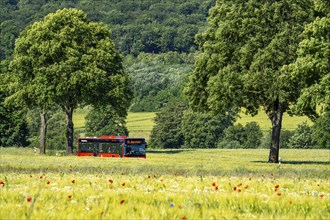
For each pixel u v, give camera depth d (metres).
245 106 187.25
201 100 192.75
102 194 46.72
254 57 171.38
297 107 153.88
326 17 162.38
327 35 154.12
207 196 45.72
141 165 127.94
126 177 79.69
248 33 177.25
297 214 37.00
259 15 174.75
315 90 149.12
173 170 105.81
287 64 170.25
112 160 163.75
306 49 154.50
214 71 185.88
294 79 161.75
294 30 170.38
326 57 151.50
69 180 67.38
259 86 170.25
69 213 34.66
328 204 42.84
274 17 172.12
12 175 87.31
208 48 187.00
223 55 180.50
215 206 40.09
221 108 179.62
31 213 34.06
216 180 72.12
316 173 103.38
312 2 175.12
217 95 177.12
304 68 152.38
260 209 40.09
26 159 165.50
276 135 184.38
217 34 180.38
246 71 174.62
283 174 99.19
